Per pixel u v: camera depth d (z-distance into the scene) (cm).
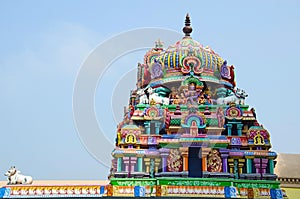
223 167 2291
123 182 2225
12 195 2173
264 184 2255
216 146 2308
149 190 2194
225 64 2928
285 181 2903
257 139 2341
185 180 2202
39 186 2202
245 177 2284
